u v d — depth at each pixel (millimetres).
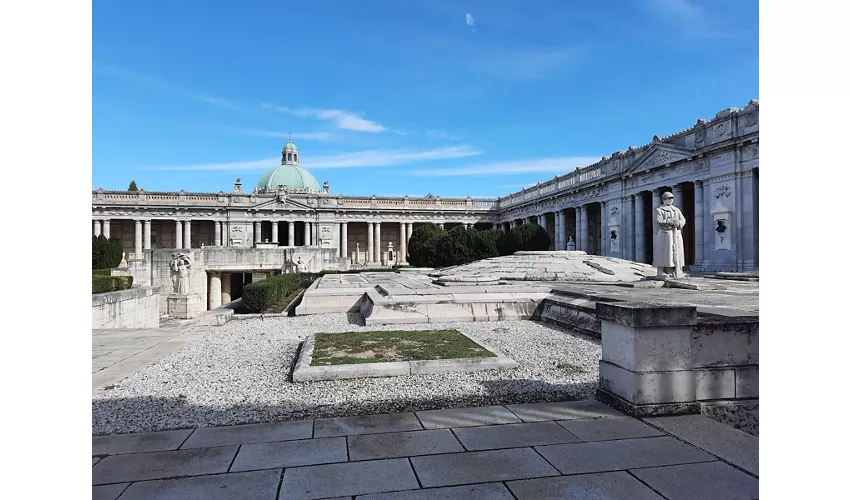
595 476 4480
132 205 70938
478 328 13297
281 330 13992
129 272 31734
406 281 23078
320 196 79250
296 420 6168
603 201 54812
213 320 21266
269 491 4246
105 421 6262
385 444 5266
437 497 4117
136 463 4844
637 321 5969
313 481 4426
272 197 76375
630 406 6043
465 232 49844
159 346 11781
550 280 22719
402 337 11281
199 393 7609
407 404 6848
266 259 36094
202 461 4883
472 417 6109
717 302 12086
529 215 74562
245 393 7566
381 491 4234
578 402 6656
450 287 16484
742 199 35500
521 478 4445
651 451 5008
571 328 12891
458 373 8555
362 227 86938
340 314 17438
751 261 34719
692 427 5648
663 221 19141
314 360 8914
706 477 4449
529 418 6039
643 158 46906
